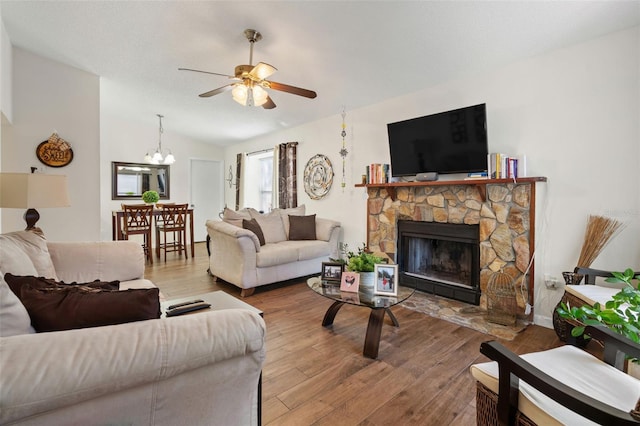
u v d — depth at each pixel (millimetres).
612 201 2416
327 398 1734
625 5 2100
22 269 1560
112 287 1409
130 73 3781
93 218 3797
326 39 2777
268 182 6910
